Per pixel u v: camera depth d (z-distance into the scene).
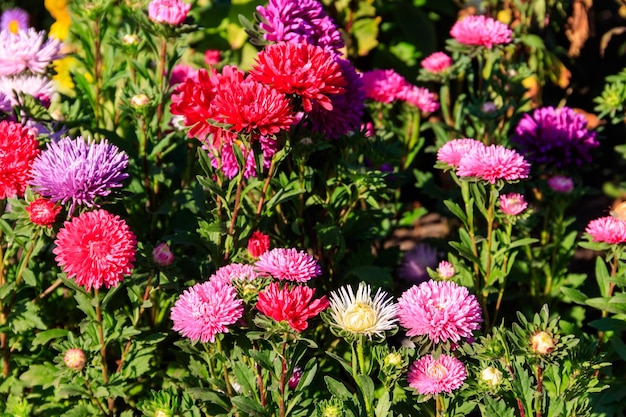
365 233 2.09
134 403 1.97
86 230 1.71
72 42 2.96
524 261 2.19
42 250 2.04
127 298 2.00
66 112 2.09
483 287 1.96
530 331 1.66
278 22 1.89
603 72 2.59
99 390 1.87
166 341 2.04
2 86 2.00
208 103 1.81
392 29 2.84
